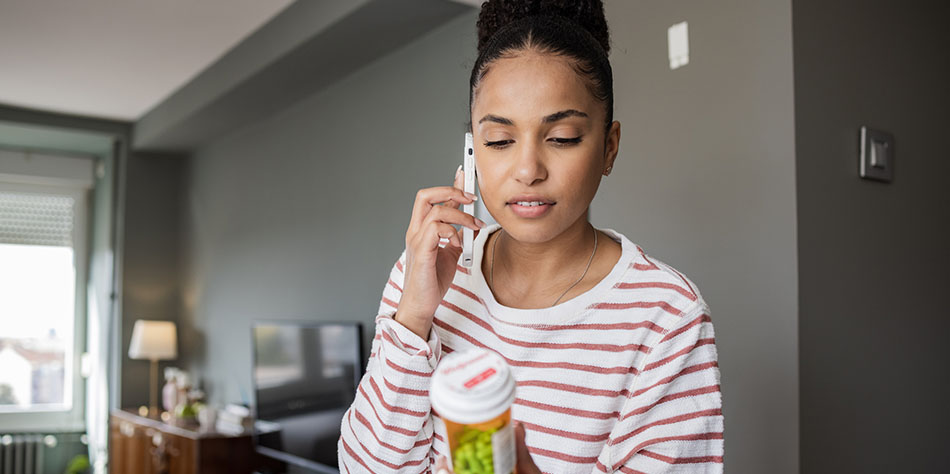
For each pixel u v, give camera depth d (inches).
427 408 29.9
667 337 31.0
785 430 66.2
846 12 72.9
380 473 30.9
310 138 169.5
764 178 68.9
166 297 237.0
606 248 33.6
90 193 261.1
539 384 31.9
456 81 125.0
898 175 76.7
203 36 154.3
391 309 34.8
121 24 147.2
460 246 30.1
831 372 68.2
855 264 71.3
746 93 70.7
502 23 32.8
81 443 254.2
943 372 80.0
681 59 76.5
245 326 196.2
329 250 159.6
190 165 233.5
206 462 163.9
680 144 76.2
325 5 127.6
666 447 30.9
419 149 133.1
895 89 77.5
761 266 68.7
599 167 30.1
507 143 29.2
